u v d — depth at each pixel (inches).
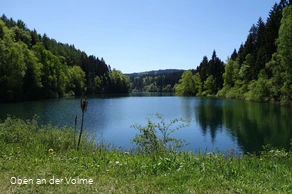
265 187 172.7
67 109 1275.8
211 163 222.2
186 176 190.4
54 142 319.0
